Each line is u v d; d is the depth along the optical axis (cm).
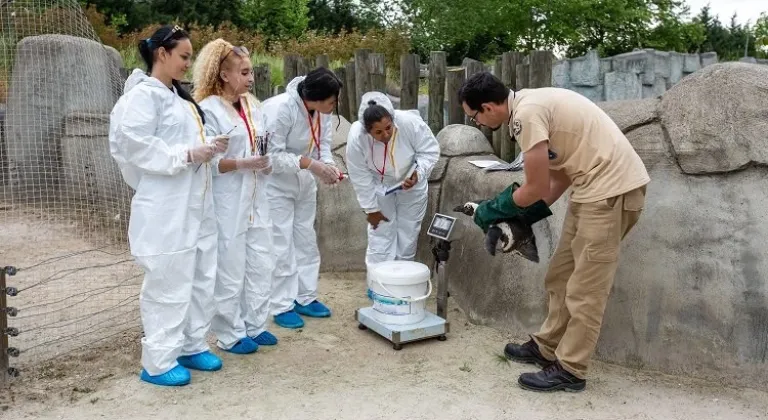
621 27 2980
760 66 375
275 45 1524
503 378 381
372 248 516
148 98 343
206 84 390
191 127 362
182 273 361
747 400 349
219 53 386
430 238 552
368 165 486
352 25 2972
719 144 367
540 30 2856
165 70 356
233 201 396
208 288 384
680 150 379
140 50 362
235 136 390
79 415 337
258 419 334
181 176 354
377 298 443
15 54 802
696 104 378
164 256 353
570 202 359
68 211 739
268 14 2494
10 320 463
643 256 389
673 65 1451
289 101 438
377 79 664
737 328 364
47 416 336
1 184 806
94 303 502
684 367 378
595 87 1326
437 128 631
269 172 410
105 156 771
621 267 395
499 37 2955
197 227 365
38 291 529
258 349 429
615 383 372
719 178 371
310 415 339
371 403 352
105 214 730
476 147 556
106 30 1450
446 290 455
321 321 484
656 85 1422
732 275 364
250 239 415
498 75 593
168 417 336
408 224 515
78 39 826
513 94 348
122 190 759
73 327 452
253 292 423
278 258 461
